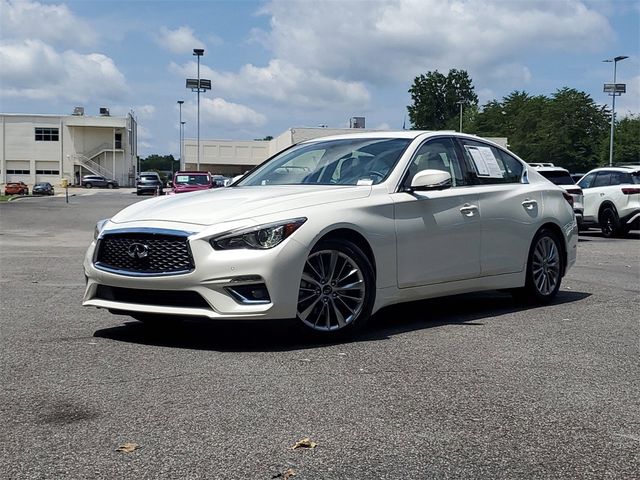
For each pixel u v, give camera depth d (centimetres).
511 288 698
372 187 591
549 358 506
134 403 397
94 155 9256
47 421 370
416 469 314
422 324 623
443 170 651
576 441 350
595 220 1800
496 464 321
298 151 701
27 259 1184
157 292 521
